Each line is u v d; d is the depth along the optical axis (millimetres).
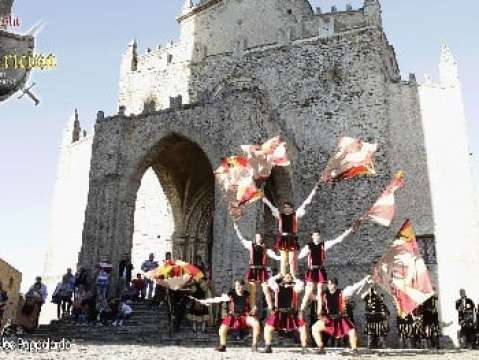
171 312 13859
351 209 22828
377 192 22688
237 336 13789
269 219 22547
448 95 24078
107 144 20938
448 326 20203
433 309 15141
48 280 31266
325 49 26156
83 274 18125
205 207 25984
